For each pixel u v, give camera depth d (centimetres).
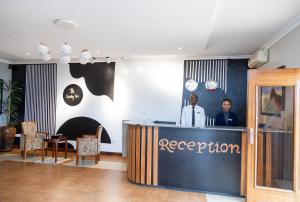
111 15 329
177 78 646
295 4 305
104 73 694
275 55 451
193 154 397
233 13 336
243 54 600
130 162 439
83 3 291
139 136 421
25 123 645
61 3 292
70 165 551
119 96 683
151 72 662
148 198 363
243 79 610
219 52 579
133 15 328
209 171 392
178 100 645
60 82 728
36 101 746
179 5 292
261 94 356
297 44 355
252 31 415
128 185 420
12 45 515
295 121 333
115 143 684
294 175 333
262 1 298
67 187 403
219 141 389
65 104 723
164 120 652
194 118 538
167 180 407
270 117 359
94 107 701
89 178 455
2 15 333
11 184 413
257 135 355
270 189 342
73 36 435
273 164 356
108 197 364
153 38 441
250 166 353
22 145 606
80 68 712
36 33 419
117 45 500
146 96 665
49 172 491
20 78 755
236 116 598
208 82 626
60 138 611
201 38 433
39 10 314
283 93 361
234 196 381
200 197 373
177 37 430
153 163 412
